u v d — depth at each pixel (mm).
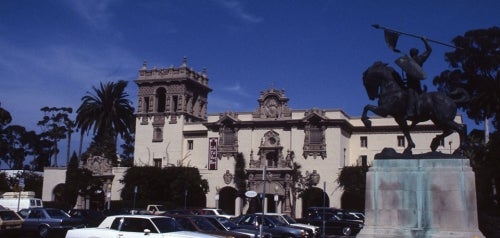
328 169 77062
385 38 22828
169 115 91375
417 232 20344
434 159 20922
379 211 21156
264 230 30562
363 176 72562
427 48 22438
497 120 74375
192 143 89812
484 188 52969
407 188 20953
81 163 92375
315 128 78625
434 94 21484
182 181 79625
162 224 21109
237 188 81250
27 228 35875
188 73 92562
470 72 76125
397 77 22141
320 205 77188
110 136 94312
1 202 54656
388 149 21938
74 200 84875
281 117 81125
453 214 20203
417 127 77250
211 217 27281
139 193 80000
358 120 82188
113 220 21453
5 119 111938
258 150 81812
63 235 36094
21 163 139750
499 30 74375
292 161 78500
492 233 33219
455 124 21234
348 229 39594
